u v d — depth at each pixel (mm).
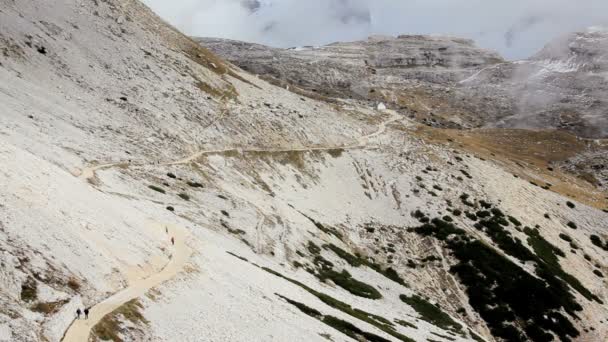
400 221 102062
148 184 64875
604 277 99062
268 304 40219
